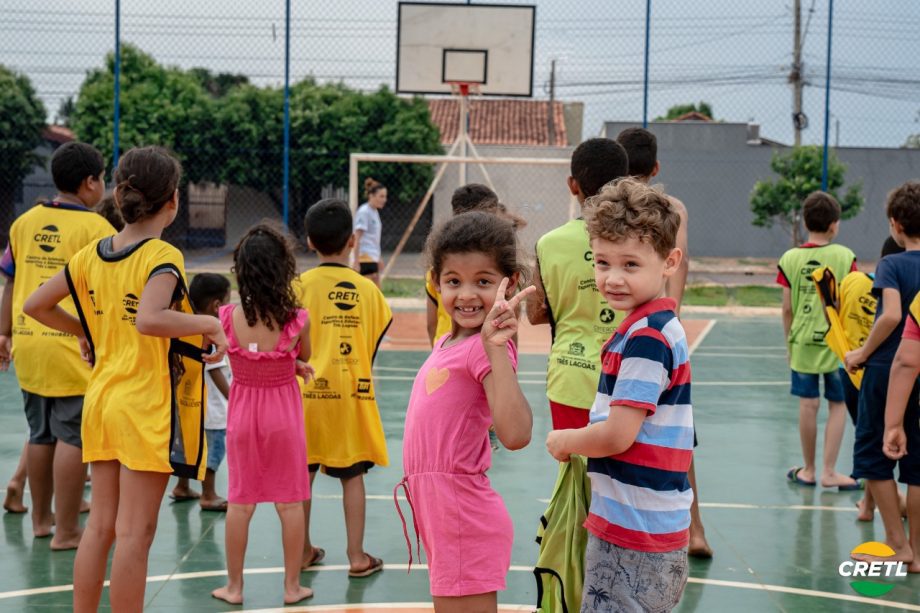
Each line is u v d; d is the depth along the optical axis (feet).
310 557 15.44
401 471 21.22
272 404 13.61
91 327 12.04
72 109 88.28
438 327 16.87
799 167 85.15
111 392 11.64
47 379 15.39
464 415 8.94
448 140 105.40
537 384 31.76
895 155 97.76
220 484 20.17
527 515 18.10
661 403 8.78
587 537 10.15
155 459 11.37
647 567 8.76
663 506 8.79
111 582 11.47
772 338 44.11
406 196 91.45
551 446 9.11
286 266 13.52
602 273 8.92
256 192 96.89
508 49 55.77
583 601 9.09
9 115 83.92
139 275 11.46
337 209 15.29
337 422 14.89
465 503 8.87
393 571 15.25
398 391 30.32
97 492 11.89
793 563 15.74
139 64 88.79
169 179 11.71
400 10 55.57
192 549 16.19
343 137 90.89
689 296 61.16
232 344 13.56
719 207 100.07
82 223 15.81
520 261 9.09
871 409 15.33
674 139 99.60
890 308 14.65
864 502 18.07
